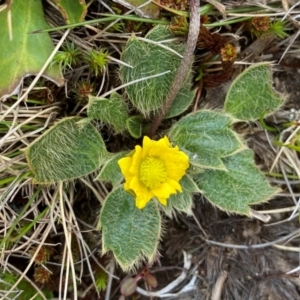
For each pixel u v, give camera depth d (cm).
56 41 12
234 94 12
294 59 14
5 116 12
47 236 13
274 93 12
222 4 12
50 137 11
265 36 13
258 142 14
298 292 14
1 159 12
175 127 12
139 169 11
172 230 14
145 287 14
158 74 12
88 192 14
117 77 12
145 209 12
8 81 11
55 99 12
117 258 12
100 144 12
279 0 13
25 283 13
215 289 14
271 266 14
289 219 13
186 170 12
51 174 12
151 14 12
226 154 12
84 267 14
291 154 13
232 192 12
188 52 11
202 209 14
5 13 11
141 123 13
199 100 13
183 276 14
